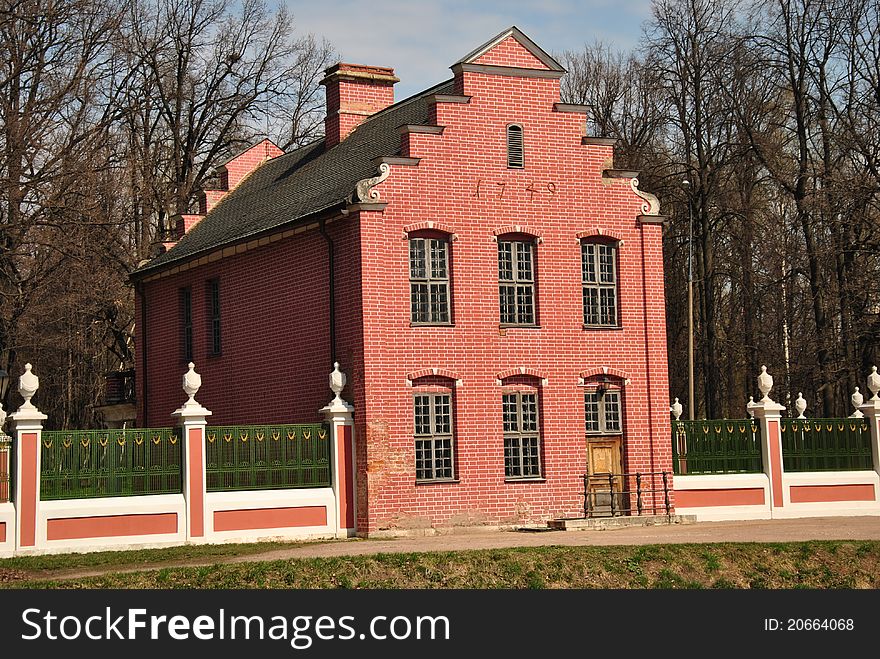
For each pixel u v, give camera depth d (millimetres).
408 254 32156
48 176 43625
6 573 24422
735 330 60500
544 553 24703
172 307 42250
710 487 35125
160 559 26469
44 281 47469
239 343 37500
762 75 52062
